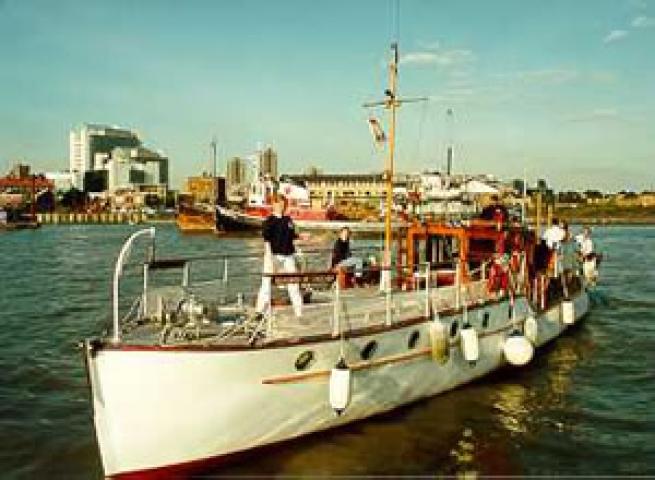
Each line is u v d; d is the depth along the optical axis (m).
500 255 16.86
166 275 41.47
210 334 11.32
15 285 36.69
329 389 11.92
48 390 16.16
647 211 176.88
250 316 11.78
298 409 11.68
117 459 10.34
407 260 17.00
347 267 15.15
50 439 13.02
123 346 10.09
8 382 16.78
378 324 12.88
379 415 13.37
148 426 10.34
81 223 158.62
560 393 16.00
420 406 14.36
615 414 14.64
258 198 84.81
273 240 12.04
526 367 18.23
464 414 14.14
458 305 14.62
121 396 10.16
